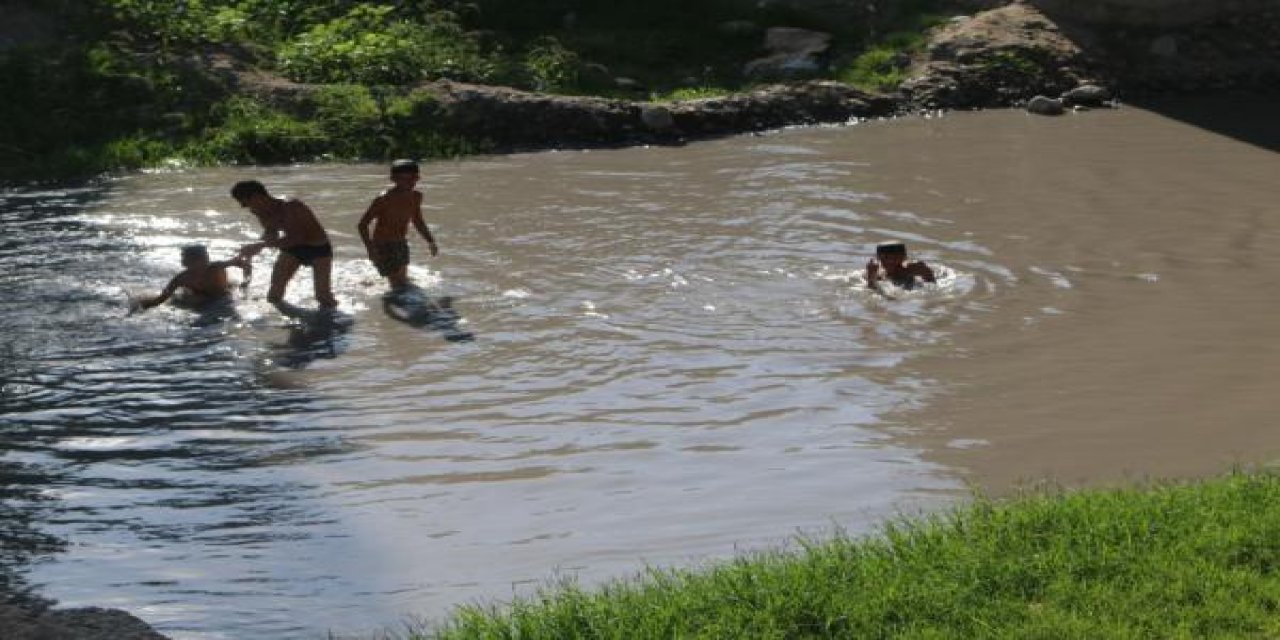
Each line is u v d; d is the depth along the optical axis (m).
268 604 10.48
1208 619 9.12
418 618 10.18
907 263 19.48
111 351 16.98
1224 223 22.38
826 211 23.69
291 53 32.84
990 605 9.38
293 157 29.36
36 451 13.84
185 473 13.20
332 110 30.41
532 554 11.26
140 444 13.99
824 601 9.42
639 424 14.27
